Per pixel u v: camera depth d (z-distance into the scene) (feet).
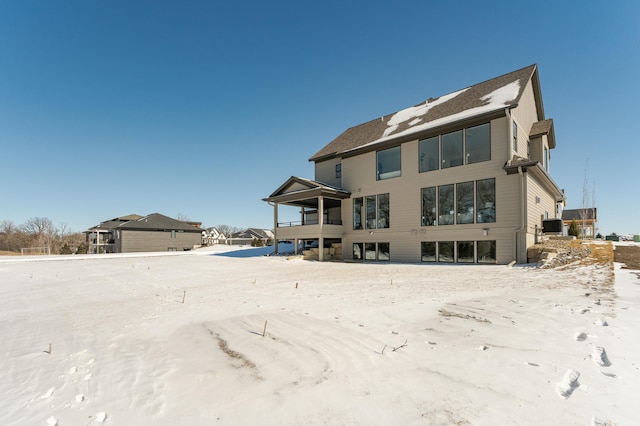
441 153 57.47
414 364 12.15
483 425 8.24
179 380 11.73
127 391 11.05
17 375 12.71
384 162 65.72
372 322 17.99
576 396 9.39
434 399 9.61
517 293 24.73
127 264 64.13
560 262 41.45
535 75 63.41
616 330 14.58
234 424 8.86
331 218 78.13
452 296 24.67
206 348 14.94
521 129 56.34
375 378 11.16
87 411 9.87
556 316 17.35
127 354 14.56
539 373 10.92
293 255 70.33
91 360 13.99
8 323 20.70
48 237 218.79
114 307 24.80
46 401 10.58
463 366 11.75
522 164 47.26
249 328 17.72
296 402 9.82
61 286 37.55
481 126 53.11
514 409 8.88
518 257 48.49
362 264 57.31
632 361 11.48
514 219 48.98
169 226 163.63
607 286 24.98
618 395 9.31
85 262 69.36
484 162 52.29
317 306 22.56
